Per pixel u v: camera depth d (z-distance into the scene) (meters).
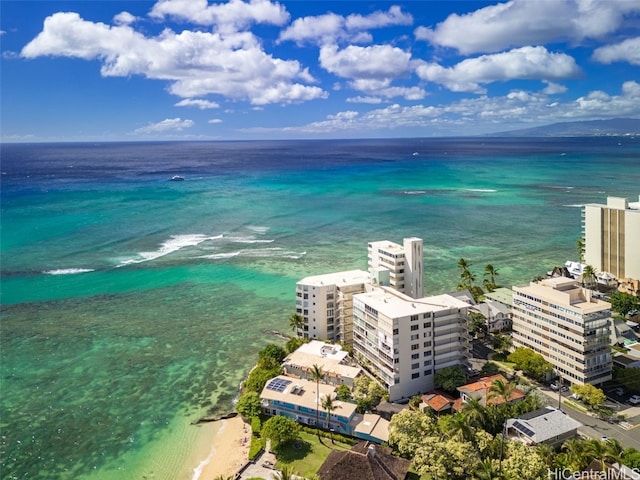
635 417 92.06
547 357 108.62
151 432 94.25
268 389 98.06
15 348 127.75
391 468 74.81
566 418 83.56
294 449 85.25
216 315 149.50
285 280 179.50
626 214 161.62
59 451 88.88
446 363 104.75
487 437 78.56
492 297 142.12
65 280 179.12
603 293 155.50
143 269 191.75
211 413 100.25
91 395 106.81
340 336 126.94
